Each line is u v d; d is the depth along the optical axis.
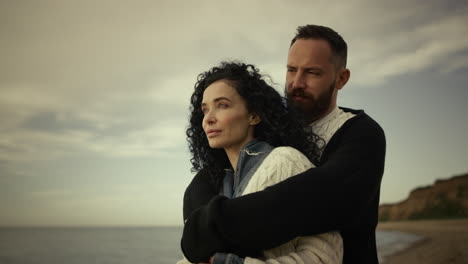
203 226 1.49
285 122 1.79
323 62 2.33
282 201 1.41
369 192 1.59
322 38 2.37
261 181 1.56
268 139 1.77
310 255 1.47
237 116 1.71
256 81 1.77
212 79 1.77
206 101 1.76
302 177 1.47
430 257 22.48
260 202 1.42
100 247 68.38
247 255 1.48
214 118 1.72
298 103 2.33
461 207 86.00
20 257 54.09
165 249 64.00
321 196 1.43
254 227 1.40
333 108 2.38
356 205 1.50
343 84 2.49
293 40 2.53
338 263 1.55
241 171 1.71
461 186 91.00
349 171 1.56
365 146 1.75
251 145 1.72
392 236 54.25
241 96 1.73
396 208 101.88
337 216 1.45
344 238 1.79
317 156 1.89
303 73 2.34
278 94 1.83
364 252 1.80
